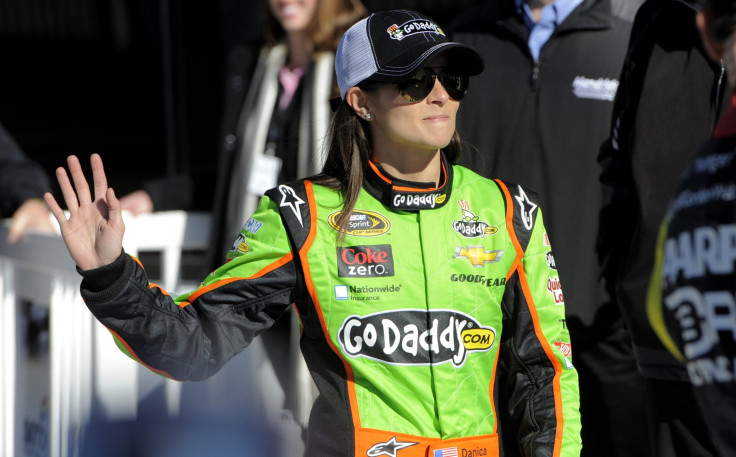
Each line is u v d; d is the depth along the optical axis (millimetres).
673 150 10781
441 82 8828
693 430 10539
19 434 14578
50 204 8305
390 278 8688
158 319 8375
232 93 15969
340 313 8648
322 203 8859
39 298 13828
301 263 8688
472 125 13383
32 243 13773
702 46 10625
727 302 5906
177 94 26016
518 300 9062
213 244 15531
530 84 13227
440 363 8641
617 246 11609
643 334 10828
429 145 8766
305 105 14711
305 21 14922
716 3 6230
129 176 38125
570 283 12977
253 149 15055
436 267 8727
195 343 8539
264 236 8820
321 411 8820
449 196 9016
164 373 8609
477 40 13664
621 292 11039
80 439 12734
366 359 8633
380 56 8812
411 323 8656
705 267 6027
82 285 8289
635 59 11188
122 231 8273
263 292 8773
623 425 13266
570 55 13141
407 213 8906
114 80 39031
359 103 9023
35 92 38844
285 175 14906
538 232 9180
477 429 8766
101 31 38156
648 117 10938
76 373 12797
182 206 16594
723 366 5988
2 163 15484
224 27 25453
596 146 13062
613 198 11578
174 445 13578
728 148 6078
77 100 39188
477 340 8828
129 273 8305
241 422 14227
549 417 8930
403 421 8586
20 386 14555
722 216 5949
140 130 39531
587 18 13156
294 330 14344
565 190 13016
